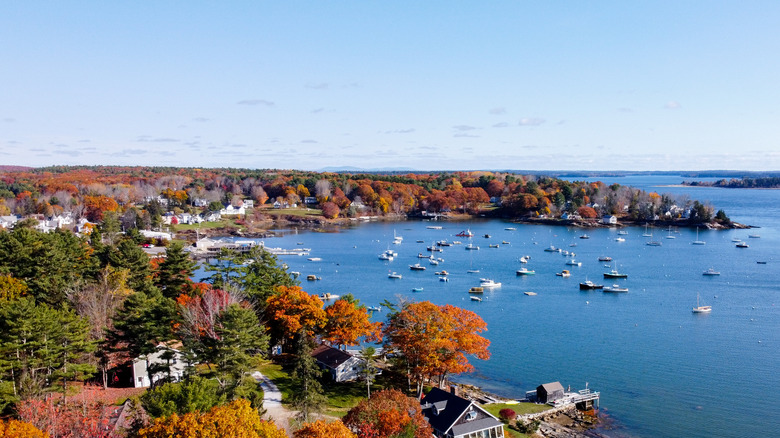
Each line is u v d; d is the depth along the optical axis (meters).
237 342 67.50
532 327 125.88
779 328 121.31
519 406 82.25
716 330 120.62
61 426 51.31
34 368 62.59
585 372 97.38
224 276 116.75
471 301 153.88
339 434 45.66
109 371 78.62
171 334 76.75
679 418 79.19
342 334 90.12
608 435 74.44
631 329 122.81
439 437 65.81
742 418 78.75
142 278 104.12
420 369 79.19
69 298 82.56
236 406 46.78
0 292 79.62
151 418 51.44
